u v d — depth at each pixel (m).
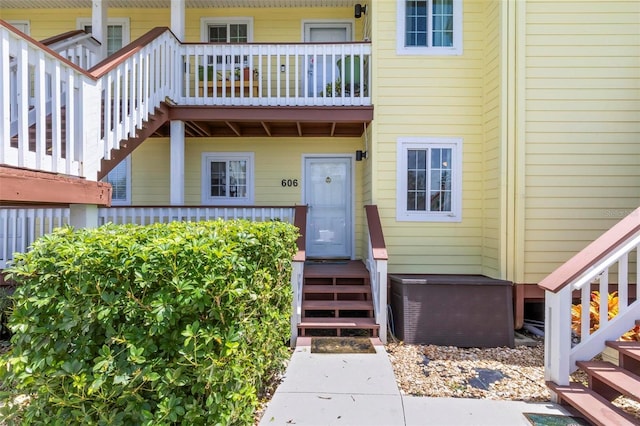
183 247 2.15
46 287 2.11
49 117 5.03
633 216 3.31
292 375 3.69
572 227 5.36
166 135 7.15
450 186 6.29
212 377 2.12
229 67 7.00
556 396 3.16
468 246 6.25
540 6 5.41
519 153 5.38
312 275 5.70
